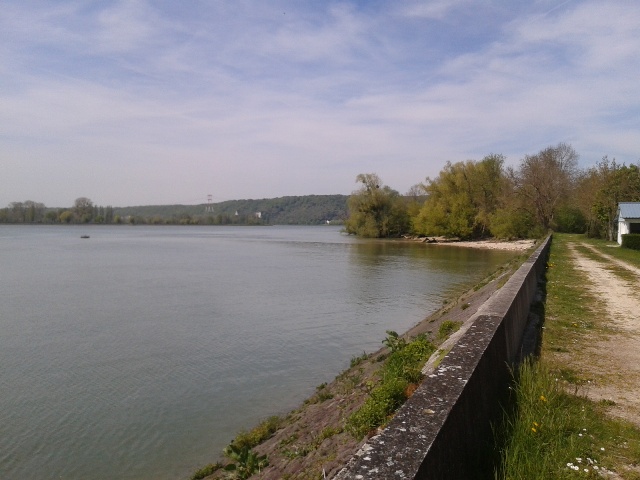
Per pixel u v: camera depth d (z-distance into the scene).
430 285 31.64
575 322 10.36
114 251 66.44
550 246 35.19
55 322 21.55
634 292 14.62
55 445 10.19
